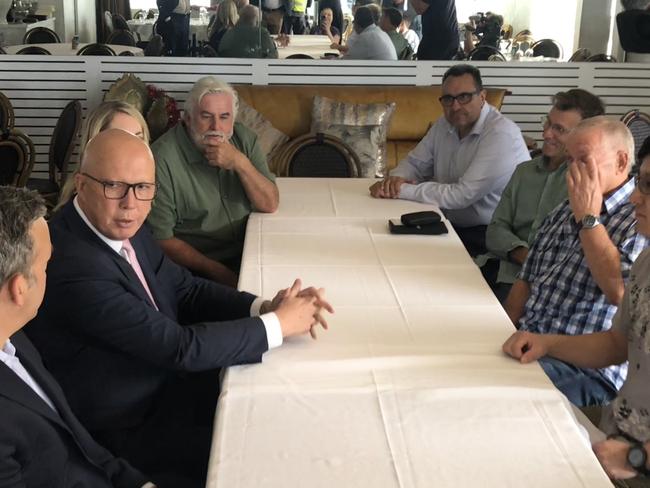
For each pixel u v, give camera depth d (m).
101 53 5.26
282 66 5.09
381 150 4.77
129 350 1.68
